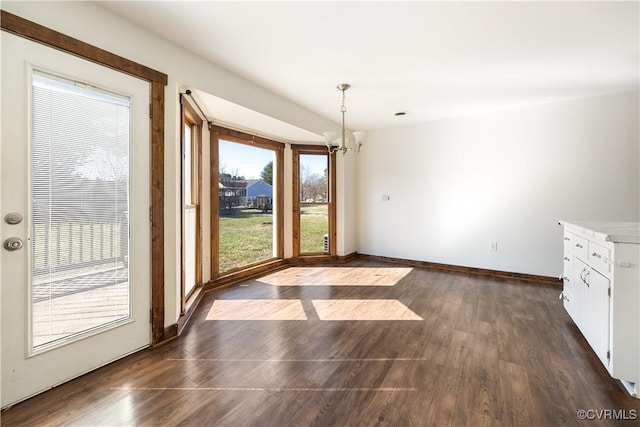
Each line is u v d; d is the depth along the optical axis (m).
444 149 4.45
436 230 4.55
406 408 1.51
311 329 2.45
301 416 1.46
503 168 3.99
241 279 3.91
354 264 4.82
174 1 1.79
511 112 3.91
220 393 1.63
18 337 1.53
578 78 2.93
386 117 4.32
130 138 1.99
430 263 4.61
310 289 3.52
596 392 1.64
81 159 1.75
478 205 4.19
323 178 5.02
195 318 2.67
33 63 1.55
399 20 1.99
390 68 2.71
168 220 2.24
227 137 3.74
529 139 3.81
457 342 2.21
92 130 1.80
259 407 1.52
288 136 4.37
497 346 2.15
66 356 1.71
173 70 2.27
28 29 1.52
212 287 3.54
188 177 3.21
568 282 2.57
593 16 1.92
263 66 2.68
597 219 3.45
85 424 1.40
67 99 1.69
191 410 1.50
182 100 2.55
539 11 1.88
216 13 1.91
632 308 1.63
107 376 1.78
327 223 5.05
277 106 3.42
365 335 2.33
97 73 1.81
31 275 1.57
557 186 3.66
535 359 1.97
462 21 1.99
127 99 1.97
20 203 1.52
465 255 4.32
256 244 4.27
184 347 2.14
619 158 3.33
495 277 4.02
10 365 1.50
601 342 1.83
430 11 1.89
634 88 3.20
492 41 2.25
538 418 1.44
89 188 1.79
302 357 2.01
